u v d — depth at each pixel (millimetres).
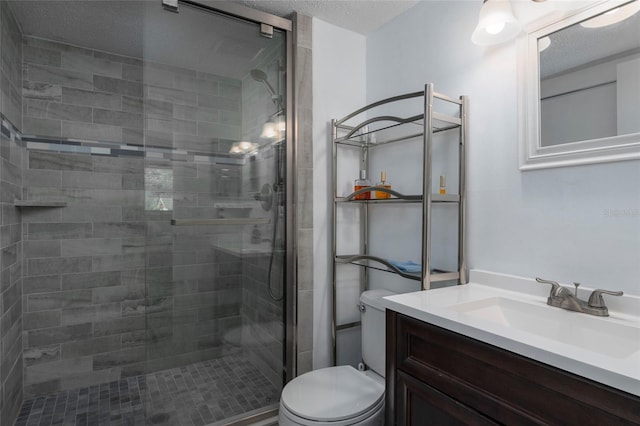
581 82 1167
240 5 1810
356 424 1280
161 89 1632
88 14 1733
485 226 1479
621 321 989
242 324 1830
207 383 1738
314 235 2008
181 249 1688
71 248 2141
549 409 765
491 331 886
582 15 1166
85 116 2154
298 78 1948
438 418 1026
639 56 1040
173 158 1660
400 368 1173
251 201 1851
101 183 2217
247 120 1832
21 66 1960
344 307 2102
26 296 2016
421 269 1470
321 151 2033
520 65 1345
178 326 1684
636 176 1043
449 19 1662
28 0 1645
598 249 1126
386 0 1820
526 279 1308
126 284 2291
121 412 1901
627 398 644
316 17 1995
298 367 1953
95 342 2199
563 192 1220
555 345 794
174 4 1651
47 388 2062
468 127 1556
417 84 1835
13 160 1822
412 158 1871
